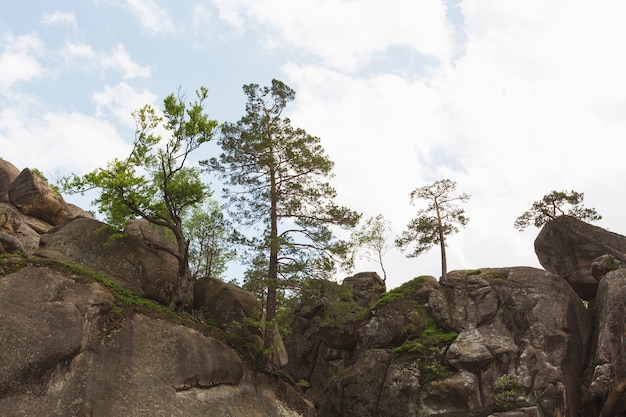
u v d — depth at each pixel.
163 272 32.19
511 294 40.78
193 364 27.53
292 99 37.06
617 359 36.19
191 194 33.34
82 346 24.11
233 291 34.16
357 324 48.22
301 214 34.47
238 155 35.25
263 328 32.38
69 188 30.94
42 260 26.20
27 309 23.62
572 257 48.59
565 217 50.38
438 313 42.72
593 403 35.84
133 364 25.45
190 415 25.75
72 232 32.28
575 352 38.72
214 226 46.53
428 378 39.03
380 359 42.53
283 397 31.73
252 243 32.69
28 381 22.03
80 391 23.06
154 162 32.66
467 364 37.94
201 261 47.31
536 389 35.81
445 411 37.25
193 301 33.97
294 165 34.88
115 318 26.22
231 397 28.36
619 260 44.50
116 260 31.50
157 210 32.81
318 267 32.75
